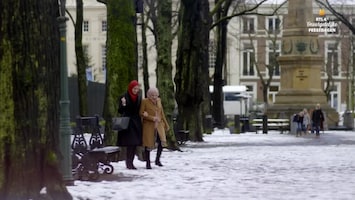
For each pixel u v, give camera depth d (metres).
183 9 40.53
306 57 66.12
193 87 40.94
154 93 23.67
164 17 35.47
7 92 13.56
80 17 47.31
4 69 13.55
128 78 27.02
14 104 13.57
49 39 14.05
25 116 13.66
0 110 13.57
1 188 13.48
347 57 107.12
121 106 23.25
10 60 13.55
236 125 60.22
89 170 20.06
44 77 13.89
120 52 27.00
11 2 13.57
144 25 55.03
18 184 13.59
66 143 17.84
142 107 23.48
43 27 13.90
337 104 123.31
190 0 39.91
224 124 77.81
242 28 117.00
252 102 104.44
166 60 34.88
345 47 106.75
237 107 96.69
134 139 23.11
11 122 13.55
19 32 13.59
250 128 64.06
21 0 13.62
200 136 42.62
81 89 47.56
